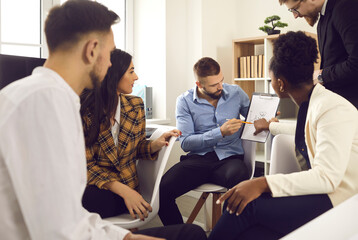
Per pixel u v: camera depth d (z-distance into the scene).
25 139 0.67
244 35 3.74
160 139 1.75
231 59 3.75
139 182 1.87
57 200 0.68
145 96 3.35
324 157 1.08
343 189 1.09
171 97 3.46
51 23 0.81
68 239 0.68
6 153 0.67
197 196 3.33
